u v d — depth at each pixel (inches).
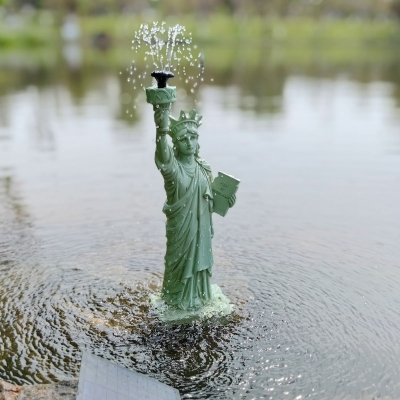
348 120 709.3
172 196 235.9
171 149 227.0
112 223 365.4
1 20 2326.5
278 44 2185.0
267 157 527.2
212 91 979.3
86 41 2224.4
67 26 2313.0
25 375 214.5
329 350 227.5
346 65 1424.7
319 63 1480.1
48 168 498.0
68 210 390.3
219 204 250.2
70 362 222.1
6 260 313.3
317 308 257.9
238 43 2185.0
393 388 205.6
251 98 900.0
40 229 356.8
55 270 299.7
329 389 205.5
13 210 392.5
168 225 243.0
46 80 1151.0
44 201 410.3
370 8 2596.0
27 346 232.4
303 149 557.0
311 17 2655.0
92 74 1234.6
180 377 212.4
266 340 234.2
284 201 403.9
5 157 541.0
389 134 620.4
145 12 2561.5
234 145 577.3
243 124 685.9
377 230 348.2
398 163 499.8
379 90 977.5
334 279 285.1
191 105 822.5
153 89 213.8
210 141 597.0
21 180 465.1
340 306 259.6
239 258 310.8
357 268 296.7
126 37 2222.0
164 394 197.0
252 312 254.5
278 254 315.0
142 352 227.1
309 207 390.9
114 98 900.6
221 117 733.3
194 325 244.2
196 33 2235.5
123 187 439.8
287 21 2573.8
